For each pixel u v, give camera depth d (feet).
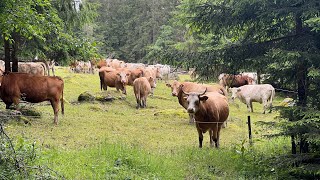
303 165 26.94
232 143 38.17
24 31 27.32
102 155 27.58
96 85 90.33
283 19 30.04
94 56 37.52
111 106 61.11
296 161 27.68
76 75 104.06
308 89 29.19
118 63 126.62
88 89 81.76
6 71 44.29
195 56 31.12
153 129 45.65
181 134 43.80
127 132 42.63
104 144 30.68
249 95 67.67
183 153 32.63
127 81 76.43
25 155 20.15
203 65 30.99
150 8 196.44
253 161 30.30
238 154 32.48
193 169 28.37
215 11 30.55
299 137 27.58
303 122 25.50
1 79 41.52
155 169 26.27
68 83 85.71
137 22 199.21
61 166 23.90
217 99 37.04
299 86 29.53
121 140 35.40
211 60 30.96
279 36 31.55
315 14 26.63
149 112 58.49
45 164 21.86
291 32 31.24
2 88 41.55
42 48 46.80
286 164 27.58
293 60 26.81
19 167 18.20
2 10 24.89
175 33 147.33
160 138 41.01
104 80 77.20
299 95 29.55
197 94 34.53
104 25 205.57
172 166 27.99
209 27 31.24
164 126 47.85
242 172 28.40
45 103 57.11
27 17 25.96
